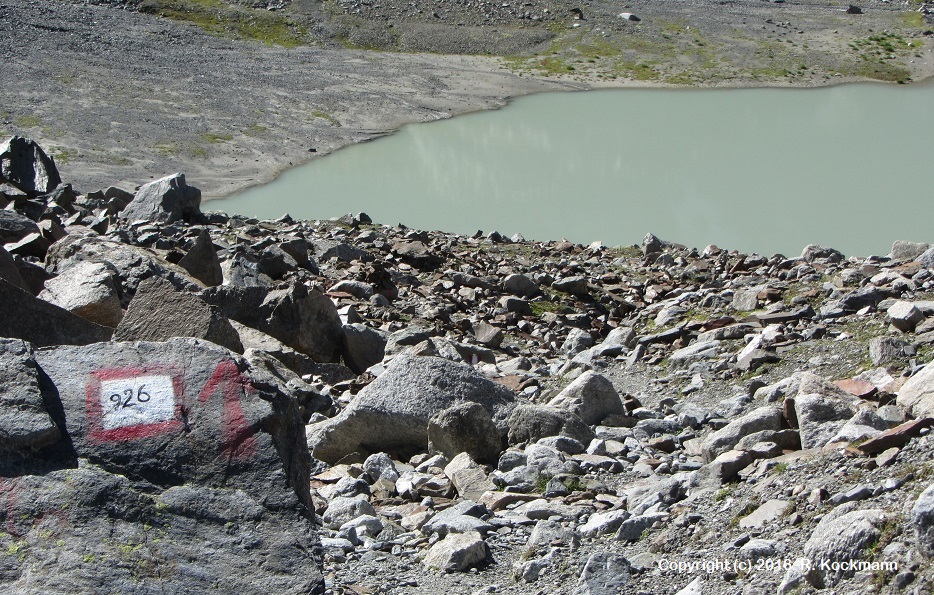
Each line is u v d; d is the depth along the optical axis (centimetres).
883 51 9481
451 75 8612
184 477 626
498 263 2523
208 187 5600
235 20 9638
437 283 2192
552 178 5906
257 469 636
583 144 6688
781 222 5022
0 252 1362
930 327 1287
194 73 7881
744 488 768
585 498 877
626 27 10050
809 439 866
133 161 5853
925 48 9594
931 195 5425
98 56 7906
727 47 9525
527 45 9631
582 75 8744
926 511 547
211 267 1755
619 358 1623
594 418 1166
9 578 549
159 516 601
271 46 9212
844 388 1050
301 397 1208
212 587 578
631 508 823
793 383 1116
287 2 10175
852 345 1316
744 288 1947
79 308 1296
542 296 2206
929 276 1599
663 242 2839
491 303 2109
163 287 1122
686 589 624
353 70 8556
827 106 7838
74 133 6188
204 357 676
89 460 617
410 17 10131
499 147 6619
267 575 592
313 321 1516
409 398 1076
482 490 911
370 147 6588
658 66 9006
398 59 9106
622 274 2498
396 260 2370
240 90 7588
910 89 8431
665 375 1463
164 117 6750
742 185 5669
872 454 733
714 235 4822
